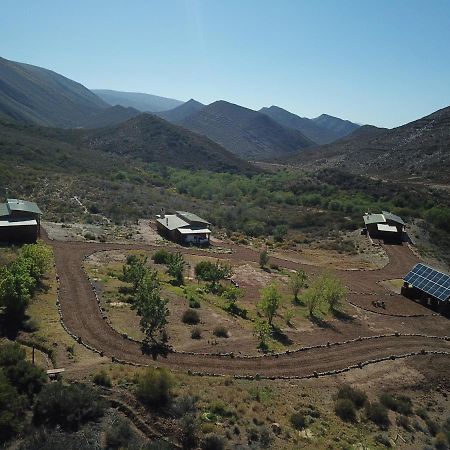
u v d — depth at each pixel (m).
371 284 66.56
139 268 50.84
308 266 74.12
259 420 27.25
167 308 44.00
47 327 37.03
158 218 91.44
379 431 30.16
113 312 42.47
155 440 23.09
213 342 39.50
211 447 23.38
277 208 132.00
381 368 39.78
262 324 42.69
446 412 35.00
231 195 148.25
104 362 32.56
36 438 21.31
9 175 102.69
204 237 83.06
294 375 36.34
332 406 32.19
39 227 70.75
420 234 93.50
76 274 52.47
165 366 34.16
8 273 38.00
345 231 98.44
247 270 66.56
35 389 25.34
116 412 25.09
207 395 29.02
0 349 28.27
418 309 57.59
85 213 91.06
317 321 49.56
